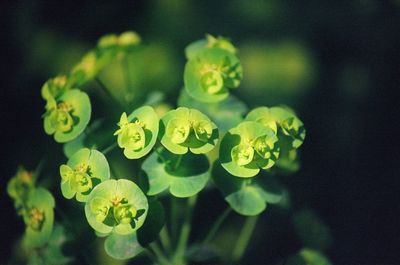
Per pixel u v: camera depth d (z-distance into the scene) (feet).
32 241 1.17
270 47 1.90
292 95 1.88
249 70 1.86
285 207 1.33
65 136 1.14
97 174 1.08
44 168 1.31
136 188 1.06
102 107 1.70
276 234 1.64
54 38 1.87
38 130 1.83
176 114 1.08
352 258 1.85
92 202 1.06
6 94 1.86
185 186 1.11
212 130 1.08
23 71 1.86
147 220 1.10
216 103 1.25
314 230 1.31
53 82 1.21
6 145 1.83
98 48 1.31
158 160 1.13
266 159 1.10
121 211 1.06
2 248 1.73
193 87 1.17
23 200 1.19
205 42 1.28
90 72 1.24
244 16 1.92
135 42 1.32
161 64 1.82
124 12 1.89
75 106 1.15
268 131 1.10
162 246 1.29
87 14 1.88
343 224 1.92
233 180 1.15
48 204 1.15
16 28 1.87
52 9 1.87
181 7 1.91
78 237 1.20
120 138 1.07
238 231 1.68
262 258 1.63
